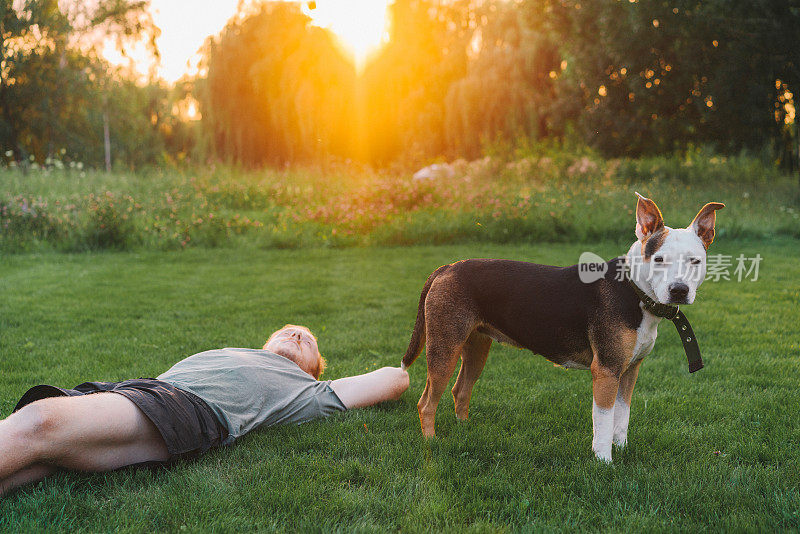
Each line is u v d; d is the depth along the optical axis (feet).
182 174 66.13
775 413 13.15
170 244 43.45
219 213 49.34
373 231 44.75
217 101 82.43
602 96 84.33
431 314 11.67
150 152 121.19
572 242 43.91
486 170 70.23
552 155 69.00
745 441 11.75
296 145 80.64
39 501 8.73
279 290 28.66
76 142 94.02
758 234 44.98
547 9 87.04
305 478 10.09
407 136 93.09
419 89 94.79
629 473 10.29
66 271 33.86
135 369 16.02
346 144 88.89
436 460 10.87
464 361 13.12
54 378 15.07
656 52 74.54
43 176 59.26
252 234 45.68
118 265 36.29
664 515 9.05
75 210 45.65
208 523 8.59
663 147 79.77
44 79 90.94
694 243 9.74
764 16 66.44
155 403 9.88
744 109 68.28
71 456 9.07
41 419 8.65
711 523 8.72
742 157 71.67
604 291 10.56
